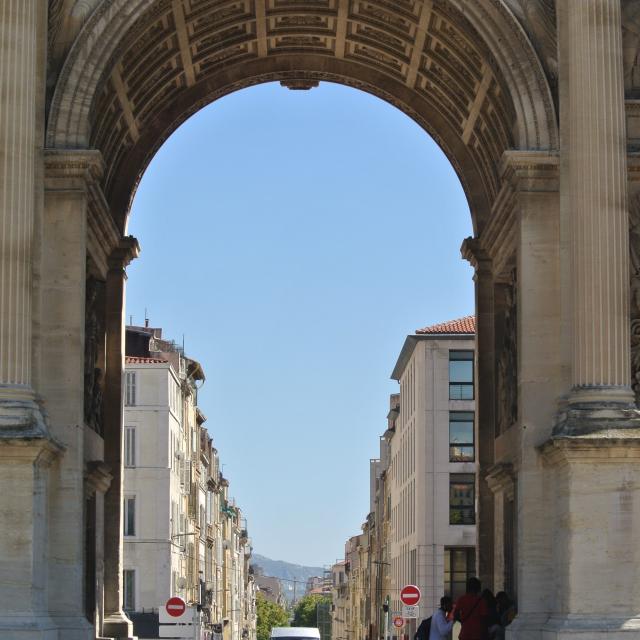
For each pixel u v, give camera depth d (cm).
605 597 3272
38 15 3481
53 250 3553
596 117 3469
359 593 16825
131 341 9381
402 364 10531
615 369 3403
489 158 4294
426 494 9181
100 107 3906
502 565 4012
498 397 4250
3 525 3212
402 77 4522
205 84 4547
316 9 4250
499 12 3656
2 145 3369
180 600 4969
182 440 10094
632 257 3550
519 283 3612
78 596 3447
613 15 3503
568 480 3312
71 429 3503
